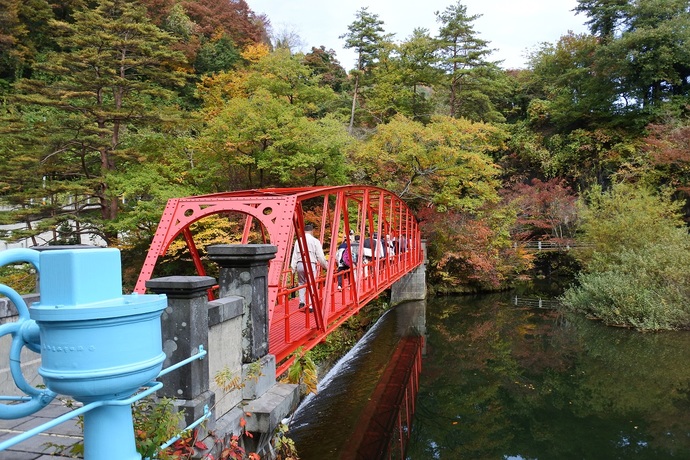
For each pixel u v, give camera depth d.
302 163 17.16
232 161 17.77
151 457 2.76
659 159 25.80
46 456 3.17
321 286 8.41
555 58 36.50
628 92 32.31
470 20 32.47
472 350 14.99
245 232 8.43
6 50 24.31
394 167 22.23
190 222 7.10
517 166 35.34
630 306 16.84
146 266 6.93
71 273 1.77
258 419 4.06
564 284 27.77
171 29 31.28
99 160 17.67
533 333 16.86
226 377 3.90
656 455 8.36
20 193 15.20
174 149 18.12
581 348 14.88
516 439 9.09
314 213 20.52
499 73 33.72
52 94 15.43
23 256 1.94
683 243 17.78
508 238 26.75
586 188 31.98
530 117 36.84
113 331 1.79
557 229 30.02
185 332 3.37
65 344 1.74
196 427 3.33
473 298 23.98
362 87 34.38
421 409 10.55
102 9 16.81
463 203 22.64
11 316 4.52
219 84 26.28
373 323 18.17
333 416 9.25
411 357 13.88
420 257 22.59
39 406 2.06
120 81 15.76
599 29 36.00
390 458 8.15
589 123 33.75
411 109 31.75
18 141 15.26
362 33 31.81
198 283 3.39
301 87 22.25
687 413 10.09
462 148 22.83
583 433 9.31
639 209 21.70
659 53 30.58
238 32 37.75
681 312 16.11
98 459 1.87
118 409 1.92
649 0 31.94
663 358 13.57
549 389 11.69
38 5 25.84
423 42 30.28
